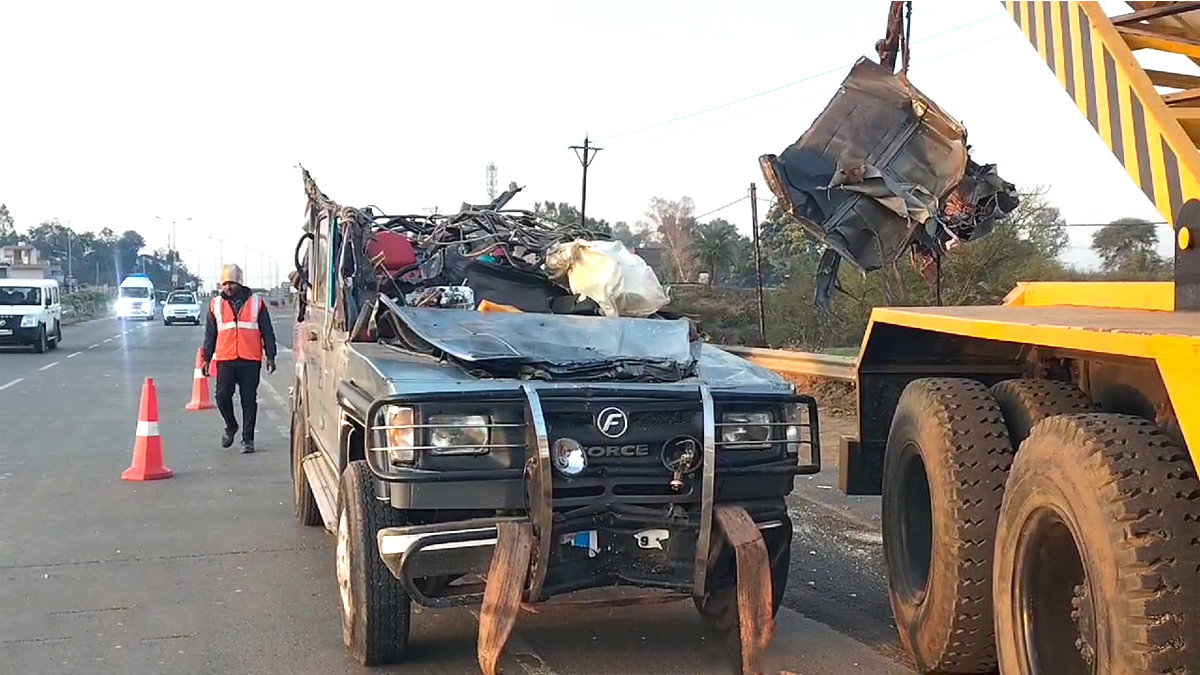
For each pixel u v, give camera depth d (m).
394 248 6.48
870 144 6.90
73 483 9.94
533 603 4.57
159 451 10.24
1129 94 4.04
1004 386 4.83
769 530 4.93
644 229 55.38
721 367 5.34
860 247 6.99
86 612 6.00
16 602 6.18
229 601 6.24
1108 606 3.32
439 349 5.17
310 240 8.07
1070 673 3.84
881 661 5.21
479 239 7.02
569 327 5.70
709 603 5.51
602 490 4.59
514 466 4.59
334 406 6.20
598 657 5.22
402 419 4.52
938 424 4.71
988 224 7.00
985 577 4.52
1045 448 3.75
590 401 4.60
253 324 11.78
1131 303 4.96
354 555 4.88
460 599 4.58
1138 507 3.28
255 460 11.34
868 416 5.66
